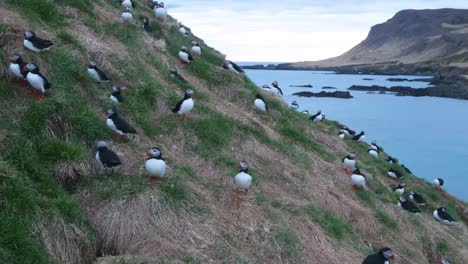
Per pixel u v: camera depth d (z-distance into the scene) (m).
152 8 25.06
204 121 14.02
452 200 25.39
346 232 13.20
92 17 15.38
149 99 13.53
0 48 10.73
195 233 9.65
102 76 12.34
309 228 11.90
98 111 11.55
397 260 13.79
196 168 12.32
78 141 10.38
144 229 9.27
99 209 9.30
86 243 8.65
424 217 19.56
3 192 7.86
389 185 22.25
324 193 14.53
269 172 14.05
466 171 36.22
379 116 66.12
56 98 10.43
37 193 8.54
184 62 18.72
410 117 65.94
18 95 10.14
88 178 9.79
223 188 11.70
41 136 9.84
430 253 16.17
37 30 12.02
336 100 87.00
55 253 8.05
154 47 17.47
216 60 22.06
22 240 7.37
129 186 9.72
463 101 90.00
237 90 18.72
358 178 15.87
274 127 17.61
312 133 20.61
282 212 11.93
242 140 14.61
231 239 10.01
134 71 13.88
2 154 8.80
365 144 28.34
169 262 8.48
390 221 15.31
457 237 19.12
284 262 10.38
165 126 13.04
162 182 10.20
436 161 39.38
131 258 8.30
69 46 12.51
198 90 16.91
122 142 11.07
